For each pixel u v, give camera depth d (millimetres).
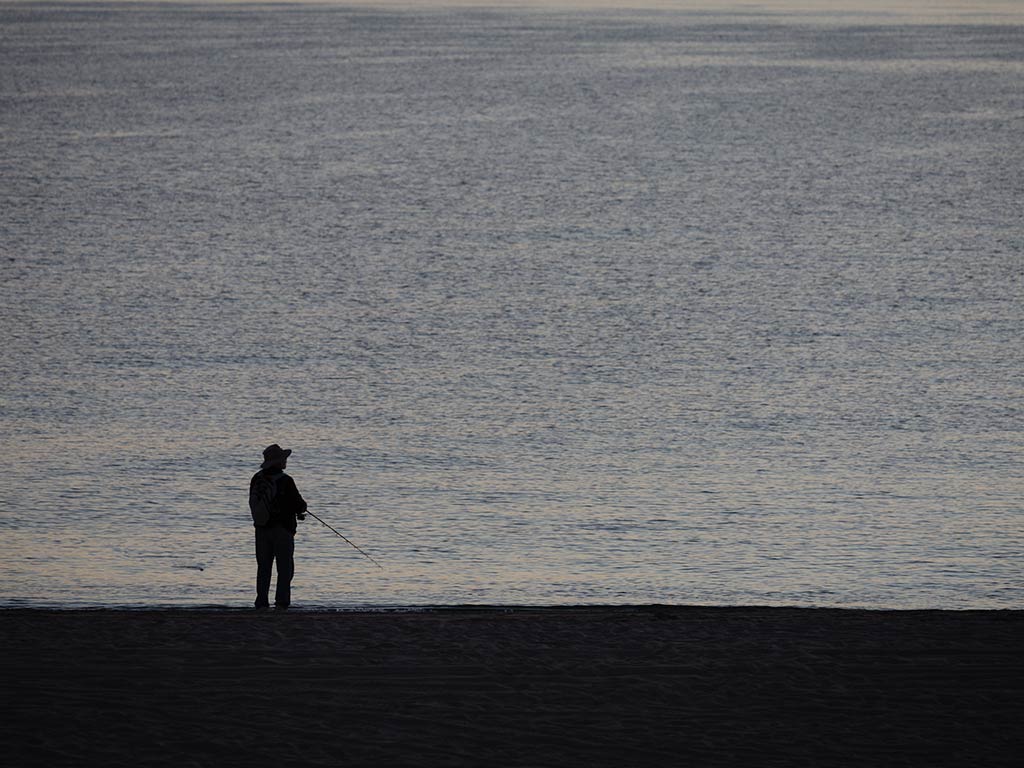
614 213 197375
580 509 77125
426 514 75750
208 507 76438
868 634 36938
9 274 154000
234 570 63562
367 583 61531
